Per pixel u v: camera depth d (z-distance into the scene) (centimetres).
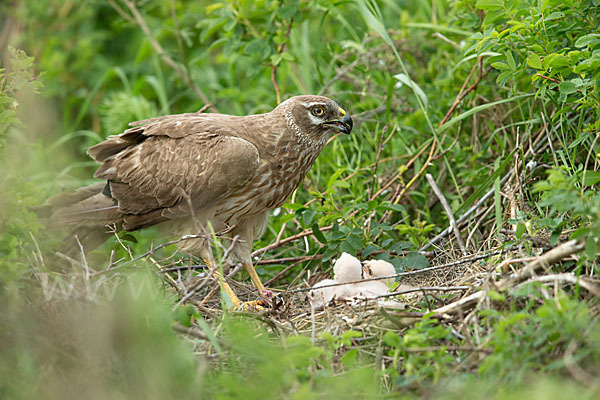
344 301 887
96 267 1055
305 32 1432
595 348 643
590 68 874
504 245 916
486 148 1192
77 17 1720
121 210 1045
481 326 757
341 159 1319
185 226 1054
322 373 714
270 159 1059
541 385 596
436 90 1299
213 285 1066
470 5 1181
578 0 953
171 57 1495
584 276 778
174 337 770
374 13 1244
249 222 1100
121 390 718
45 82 1628
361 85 1355
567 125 1054
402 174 1227
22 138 1323
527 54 1014
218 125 1066
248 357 745
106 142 1070
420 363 713
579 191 783
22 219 849
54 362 743
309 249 1154
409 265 1016
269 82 1520
